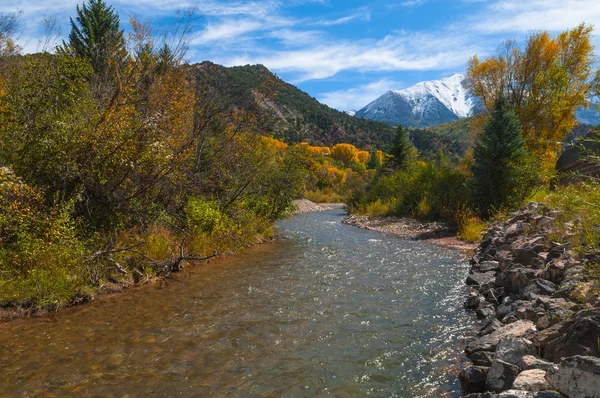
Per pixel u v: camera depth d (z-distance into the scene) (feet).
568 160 43.24
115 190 32.30
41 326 20.94
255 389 14.66
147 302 25.30
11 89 30.32
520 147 62.44
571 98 81.00
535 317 17.24
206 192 46.88
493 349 15.94
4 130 28.45
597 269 17.74
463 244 50.67
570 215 26.55
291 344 18.86
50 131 28.96
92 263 28.02
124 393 14.25
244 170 51.16
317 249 47.21
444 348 18.21
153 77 38.63
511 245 32.07
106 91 34.68
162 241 34.78
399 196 90.12
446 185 76.28
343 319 22.39
